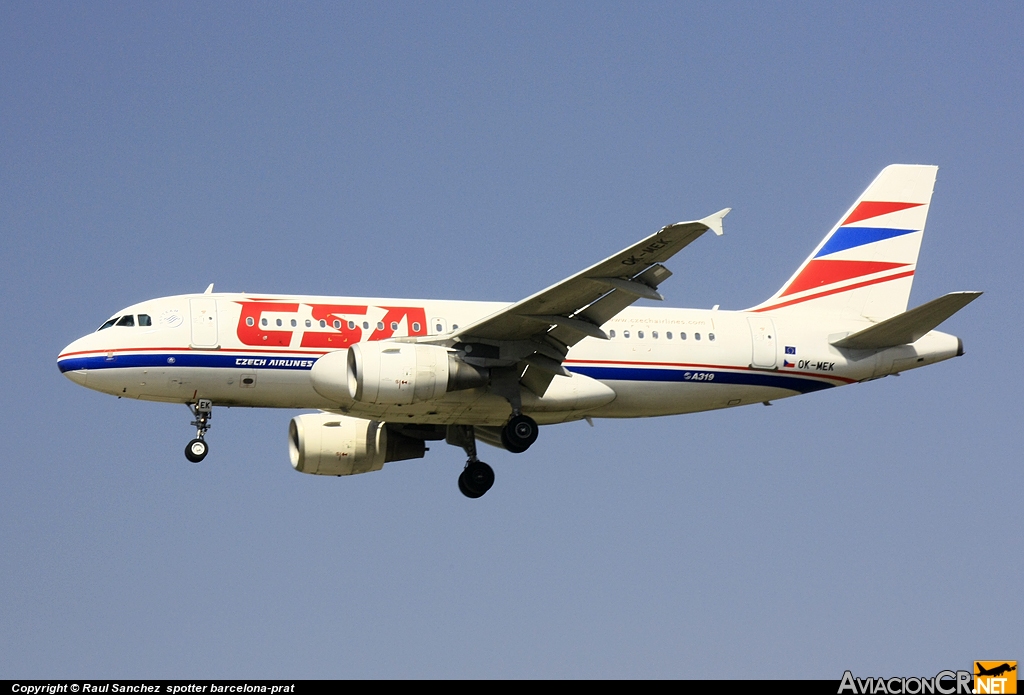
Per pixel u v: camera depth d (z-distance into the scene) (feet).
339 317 359.66
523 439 354.95
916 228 418.51
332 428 382.01
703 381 383.24
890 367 398.62
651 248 305.32
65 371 350.84
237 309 356.38
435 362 341.00
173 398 354.95
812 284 410.72
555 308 333.42
